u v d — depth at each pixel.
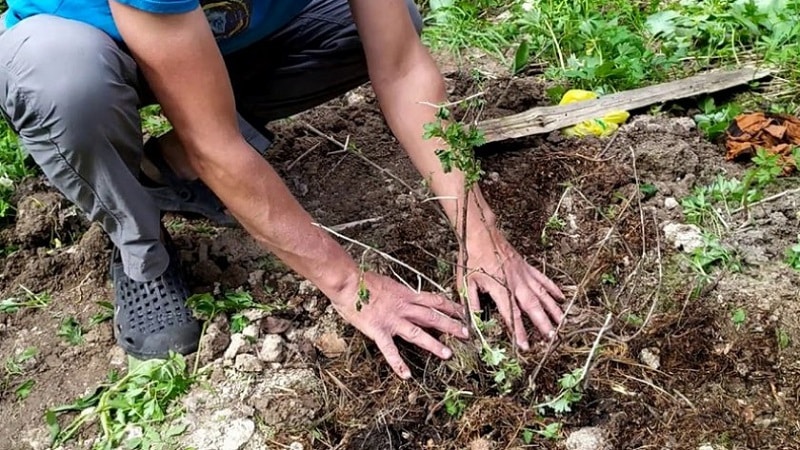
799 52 1.82
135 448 1.23
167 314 1.34
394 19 1.27
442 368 1.25
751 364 1.25
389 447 1.18
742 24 1.92
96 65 1.16
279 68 1.47
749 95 1.77
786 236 1.45
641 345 1.27
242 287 1.43
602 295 1.37
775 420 1.19
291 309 1.38
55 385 1.33
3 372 1.35
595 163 1.60
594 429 1.17
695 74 1.85
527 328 1.30
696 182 1.57
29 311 1.44
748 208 1.50
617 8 2.04
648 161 1.58
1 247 1.55
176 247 1.48
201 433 1.23
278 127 1.75
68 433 1.26
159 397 1.28
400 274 1.42
